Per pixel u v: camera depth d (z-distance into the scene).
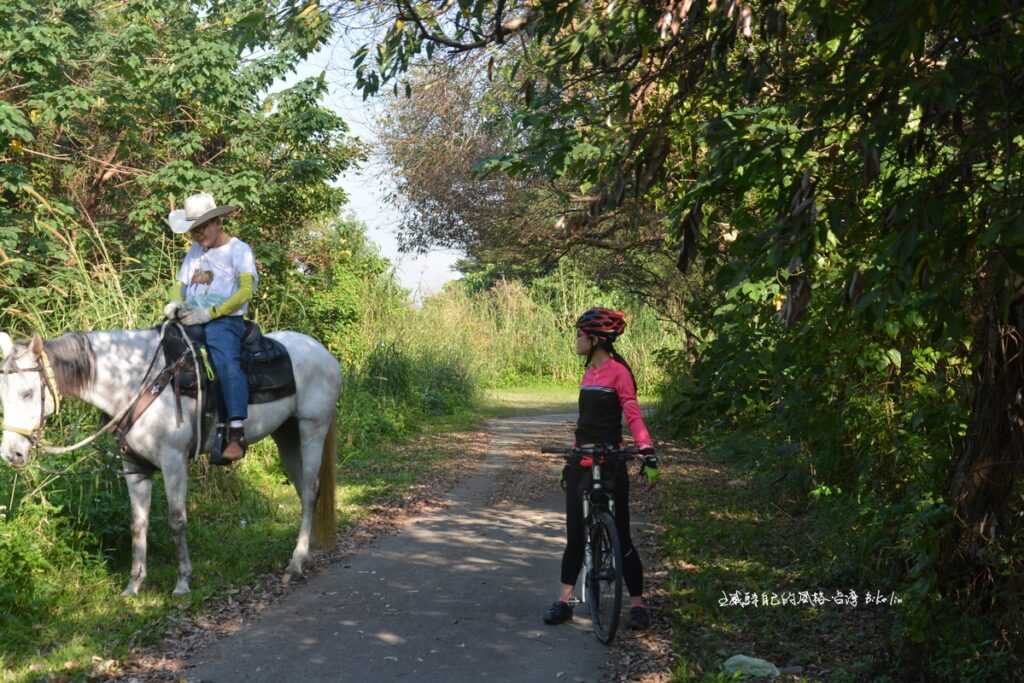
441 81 13.23
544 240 15.12
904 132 4.46
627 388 5.76
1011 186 3.68
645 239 13.41
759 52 4.71
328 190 15.52
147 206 12.08
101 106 12.60
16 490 7.11
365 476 11.82
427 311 25.84
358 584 6.80
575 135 5.07
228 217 13.33
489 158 5.22
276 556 7.48
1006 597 4.84
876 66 3.71
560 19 4.86
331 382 7.46
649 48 4.77
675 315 17.61
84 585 6.54
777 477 9.31
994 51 3.54
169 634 5.65
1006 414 4.89
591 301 31.39
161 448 6.40
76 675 4.95
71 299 8.99
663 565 7.31
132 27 12.30
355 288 21.03
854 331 5.82
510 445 15.59
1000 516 4.95
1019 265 3.27
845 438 7.18
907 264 3.49
